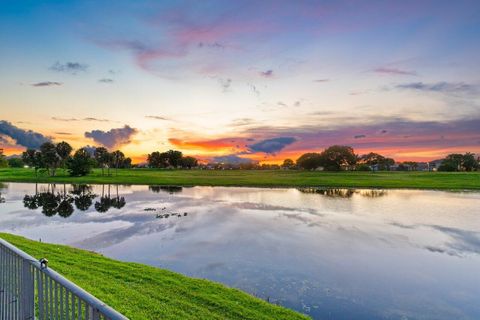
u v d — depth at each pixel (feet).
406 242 66.44
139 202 129.39
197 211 105.29
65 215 96.89
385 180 259.39
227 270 47.52
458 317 34.68
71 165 309.01
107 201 132.77
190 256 54.34
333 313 34.86
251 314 29.71
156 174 359.46
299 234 72.54
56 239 66.33
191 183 231.09
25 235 69.97
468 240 68.69
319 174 376.68
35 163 313.94
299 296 38.96
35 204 123.13
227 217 94.38
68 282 13.35
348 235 72.23
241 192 176.76
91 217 93.35
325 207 117.91
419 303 37.73
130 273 39.09
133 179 266.36
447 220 93.30
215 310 29.86
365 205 124.36
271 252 57.52
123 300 29.60
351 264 51.57
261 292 39.78
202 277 44.47
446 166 507.30
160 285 35.42
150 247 60.13
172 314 27.68
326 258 54.49
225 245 61.98
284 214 100.89
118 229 76.48
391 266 50.83
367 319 33.81
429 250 60.44
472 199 146.92
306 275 46.06
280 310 32.07
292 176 326.85
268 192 177.37
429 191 188.03
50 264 40.04
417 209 114.21
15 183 237.45
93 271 38.83
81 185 221.87
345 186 212.23
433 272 48.42
